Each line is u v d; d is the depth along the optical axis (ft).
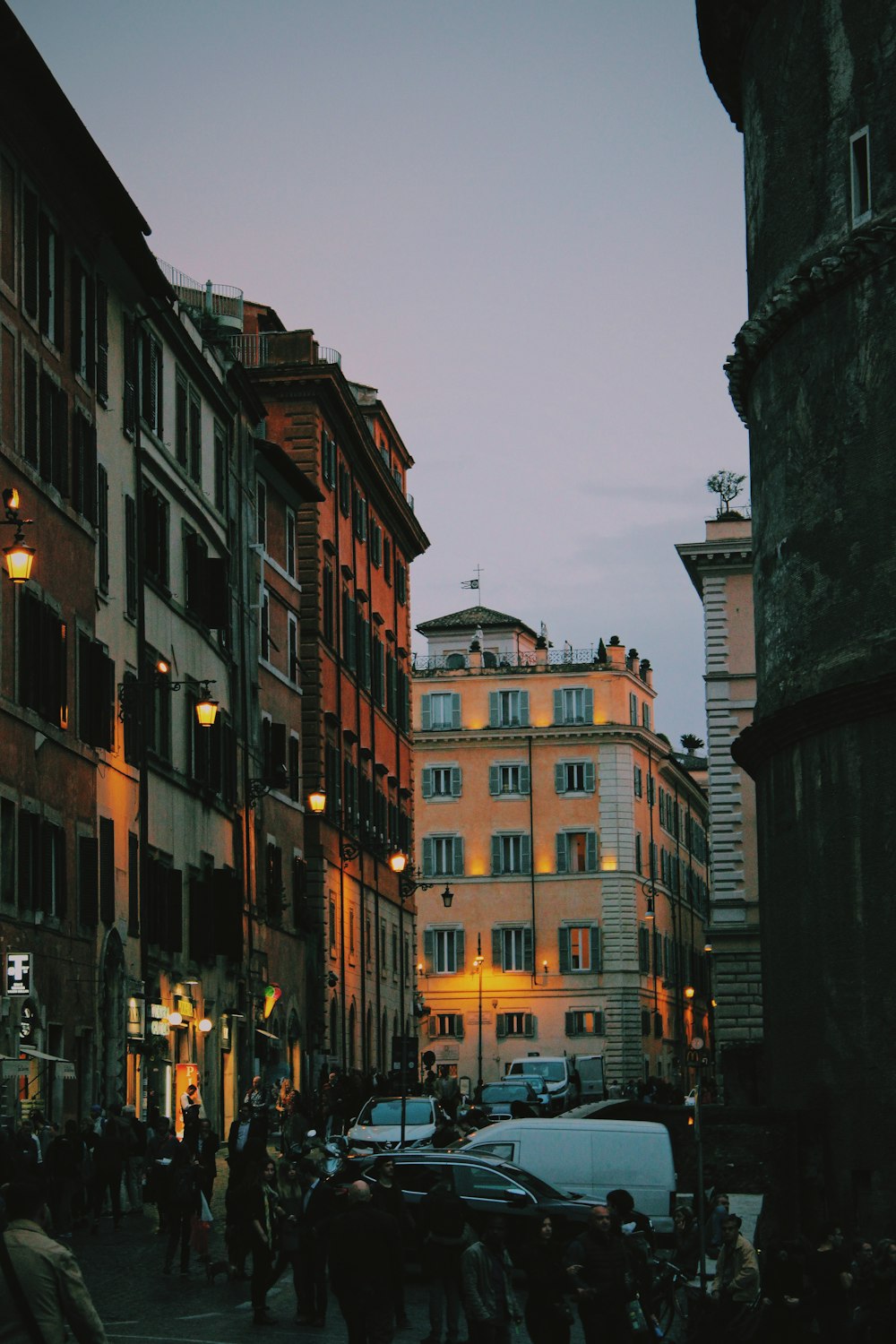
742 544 225.76
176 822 168.14
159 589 165.78
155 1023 156.15
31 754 126.00
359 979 250.78
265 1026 199.21
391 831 281.13
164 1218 108.58
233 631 194.29
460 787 371.35
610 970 362.12
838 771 102.99
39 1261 32.32
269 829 207.00
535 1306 61.41
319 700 229.66
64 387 136.46
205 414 186.70
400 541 300.61
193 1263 96.12
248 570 202.28
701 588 241.35
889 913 98.78
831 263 105.29
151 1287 87.45
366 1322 63.46
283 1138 145.48
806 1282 68.59
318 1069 221.25
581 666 371.56
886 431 101.96
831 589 105.40
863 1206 98.53
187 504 177.27
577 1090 246.88
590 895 364.79
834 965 102.47
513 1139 99.96
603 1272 61.57
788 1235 100.27
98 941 141.38
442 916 367.66
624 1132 99.55
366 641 265.75
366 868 257.96
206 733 177.78
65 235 138.31
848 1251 83.82
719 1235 82.94
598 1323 60.95
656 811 392.27
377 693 274.57
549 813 368.48
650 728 387.96
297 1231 78.07
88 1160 109.09
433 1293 73.41
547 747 370.73
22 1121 120.67
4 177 124.47
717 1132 102.68
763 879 114.01
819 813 104.58
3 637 121.80
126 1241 105.19
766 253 114.83
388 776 278.26
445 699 374.84
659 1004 383.24
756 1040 219.20
